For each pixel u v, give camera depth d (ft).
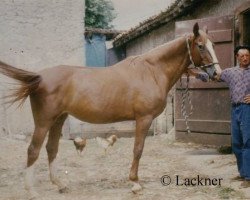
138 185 20.53
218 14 37.04
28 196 20.49
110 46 76.89
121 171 27.22
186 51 20.98
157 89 20.40
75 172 26.94
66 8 48.06
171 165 28.60
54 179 20.94
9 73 19.15
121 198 19.74
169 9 43.55
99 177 25.32
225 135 32.83
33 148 19.60
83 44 48.62
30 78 19.26
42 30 47.39
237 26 31.99
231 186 21.62
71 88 19.77
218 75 20.40
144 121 20.20
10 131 44.55
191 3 39.45
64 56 48.06
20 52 46.70
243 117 20.97
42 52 47.42
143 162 30.14
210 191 20.94
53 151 20.92
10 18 46.37
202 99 34.35
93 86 19.88
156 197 19.86
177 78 21.39
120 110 20.13
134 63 20.68
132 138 45.44
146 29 53.93
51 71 19.94
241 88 21.12
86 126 46.65
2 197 20.43
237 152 21.95
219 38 32.78
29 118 45.75
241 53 21.16
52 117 19.63
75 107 19.86
